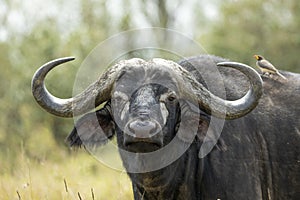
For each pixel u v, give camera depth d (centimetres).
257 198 1734
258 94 1598
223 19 6888
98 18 6419
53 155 3634
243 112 1614
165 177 1603
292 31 6619
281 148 1845
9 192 2366
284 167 1847
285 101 1908
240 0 6912
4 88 5488
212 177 1691
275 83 1944
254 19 6731
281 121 1866
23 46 5794
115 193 2438
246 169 1727
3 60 5688
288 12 6806
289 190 1862
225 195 1681
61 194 2262
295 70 6494
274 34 6612
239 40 6588
